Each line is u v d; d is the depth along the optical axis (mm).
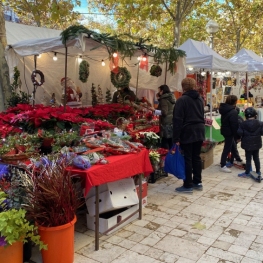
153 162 4375
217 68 6746
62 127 3867
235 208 3725
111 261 2609
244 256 2656
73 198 2514
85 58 7602
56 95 7520
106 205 3020
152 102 8055
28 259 2578
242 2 12727
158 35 15367
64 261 2445
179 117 4055
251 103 9992
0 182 2516
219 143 8039
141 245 2867
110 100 7582
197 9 12266
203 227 3215
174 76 6316
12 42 6582
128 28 14602
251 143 4750
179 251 2752
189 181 4281
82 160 2633
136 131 4562
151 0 8992
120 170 2928
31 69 6844
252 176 4898
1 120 4062
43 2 7637
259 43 19297
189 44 7113
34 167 2559
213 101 9180
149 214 3572
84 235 3080
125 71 5398
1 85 5547
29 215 2352
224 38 17703
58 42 4492
